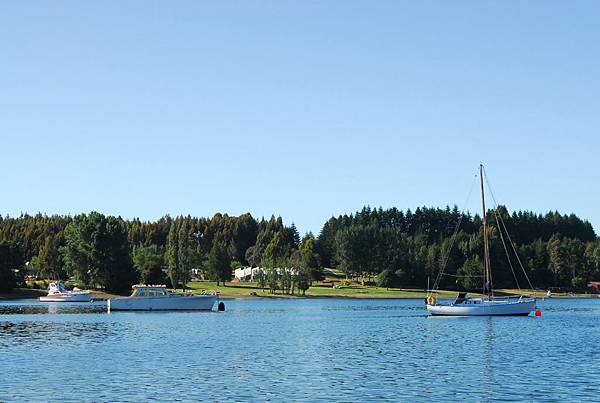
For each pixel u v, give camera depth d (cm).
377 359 6069
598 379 4912
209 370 5406
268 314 13150
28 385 4744
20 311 13800
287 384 4784
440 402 4184
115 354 6406
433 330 9244
